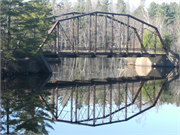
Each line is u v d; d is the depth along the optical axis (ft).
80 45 249.34
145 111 62.23
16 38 98.32
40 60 119.65
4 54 98.17
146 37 209.46
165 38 203.31
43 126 40.70
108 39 257.55
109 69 181.37
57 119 48.55
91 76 127.24
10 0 99.66
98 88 89.20
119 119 56.49
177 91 88.07
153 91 88.17
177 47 197.77
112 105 68.59
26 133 35.81
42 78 103.45
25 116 44.01
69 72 144.87
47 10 133.49
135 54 158.30
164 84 103.96
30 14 122.42
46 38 114.62
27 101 55.47
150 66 208.95
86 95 75.51
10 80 90.22
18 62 110.83
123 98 76.38
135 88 93.86
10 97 58.65
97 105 67.26
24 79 95.81
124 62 246.06
